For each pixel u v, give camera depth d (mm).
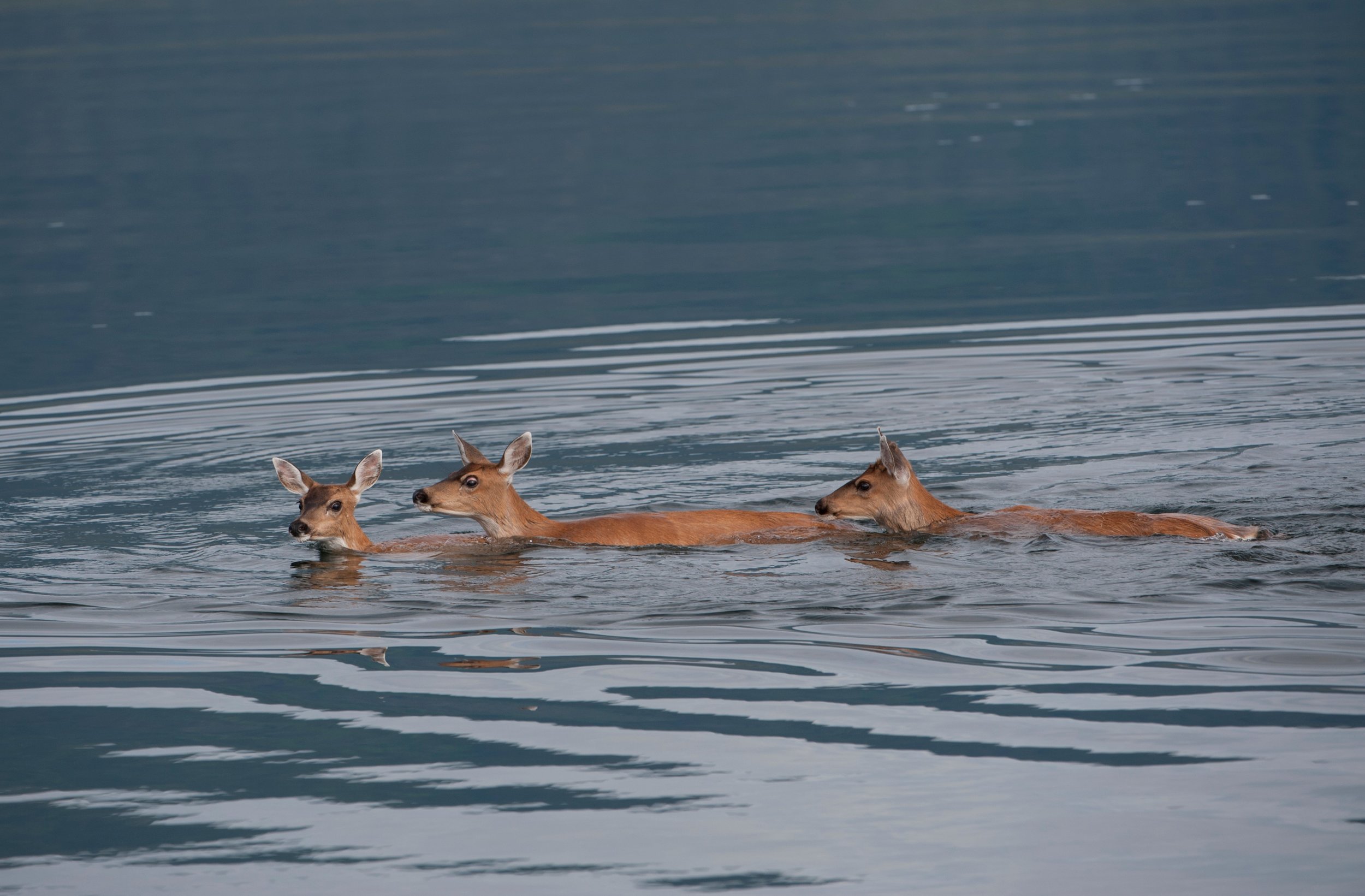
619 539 13992
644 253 35281
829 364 22812
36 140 55094
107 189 46156
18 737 9672
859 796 8500
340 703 10125
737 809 8383
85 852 8062
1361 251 30766
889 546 13633
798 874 7652
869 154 47938
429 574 13188
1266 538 13305
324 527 13828
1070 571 12531
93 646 11438
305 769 9055
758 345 24547
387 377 22938
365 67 73250
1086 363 22219
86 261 36000
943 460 17062
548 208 41938
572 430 19062
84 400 21828
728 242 36438
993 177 43625
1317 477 15469
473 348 25266
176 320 28844
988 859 7734
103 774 9070
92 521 15234
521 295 30656
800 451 17672
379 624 11828
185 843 8148
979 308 27234
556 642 11258
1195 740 9023
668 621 11648
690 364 23156
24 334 27812
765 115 56500
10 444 18969
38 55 79688
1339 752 8758
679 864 7793
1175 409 19016
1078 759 8844
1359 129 47000
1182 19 82125
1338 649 10445
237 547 14258
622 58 75312
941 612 11656
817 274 31766
